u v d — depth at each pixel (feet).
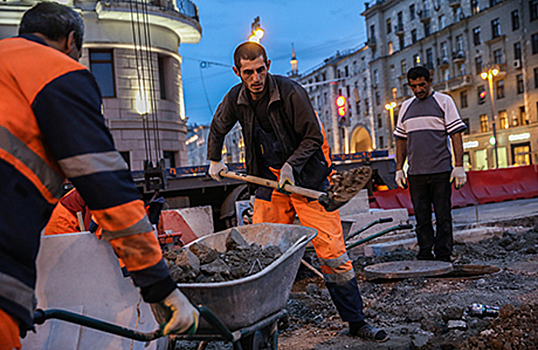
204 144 294.46
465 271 17.81
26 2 57.52
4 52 5.46
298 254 9.21
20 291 5.01
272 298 8.67
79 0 61.26
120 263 8.86
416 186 19.93
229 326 8.07
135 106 63.82
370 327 11.91
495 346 9.99
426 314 13.12
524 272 17.29
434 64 201.26
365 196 27.96
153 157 65.10
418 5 209.26
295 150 12.25
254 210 13.04
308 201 11.97
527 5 160.45
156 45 66.18
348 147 261.65
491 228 27.02
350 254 24.99
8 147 5.05
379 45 231.91
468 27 184.55
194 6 75.20
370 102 238.68
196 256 8.96
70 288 8.38
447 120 19.27
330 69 273.95
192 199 32.12
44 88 5.17
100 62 63.10
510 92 169.99
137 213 5.39
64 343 8.16
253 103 12.26
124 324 8.79
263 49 11.60
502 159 174.70
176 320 5.61
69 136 5.09
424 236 20.16
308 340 12.12
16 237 4.98
